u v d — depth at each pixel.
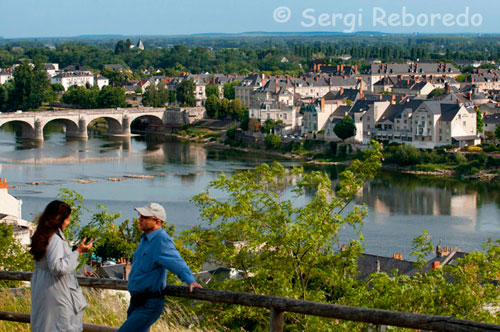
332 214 43.03
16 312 22.33
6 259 53.59
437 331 14.70
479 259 41.75
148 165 191.38
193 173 179.50
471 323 14.30
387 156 194.88
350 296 38.44
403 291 37.25
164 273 17.70
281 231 40.19
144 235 18.00
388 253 102.88
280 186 50.31
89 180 164.75
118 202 139.25
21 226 80.44
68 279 17.81
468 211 135.88
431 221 126.25
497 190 160.88
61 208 17.67
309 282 41.41
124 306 26.38
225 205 42.97
